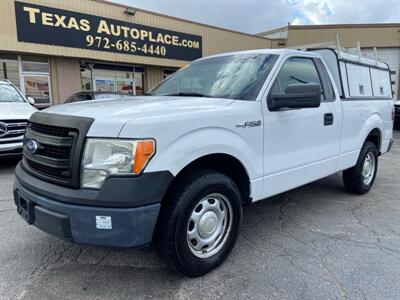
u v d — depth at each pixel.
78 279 2.78
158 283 2.73
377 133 5.30
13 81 13.37
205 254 2.84
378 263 3.04
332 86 4.20
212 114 2.74
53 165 2.50
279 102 3.17
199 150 2.60
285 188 3.49
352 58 4.89
